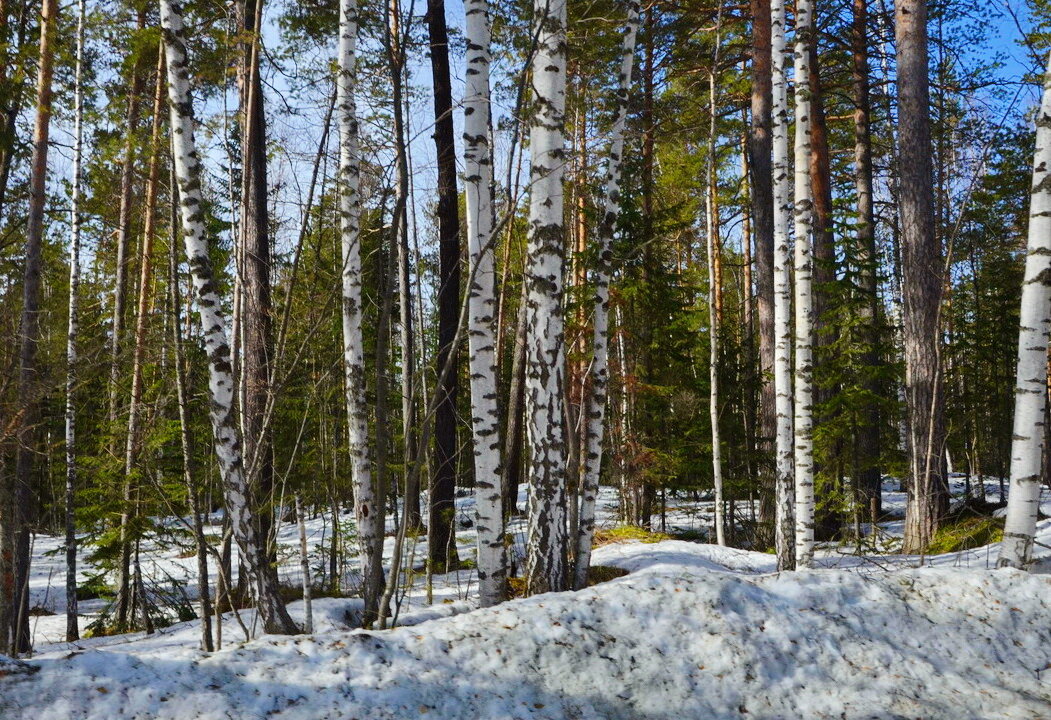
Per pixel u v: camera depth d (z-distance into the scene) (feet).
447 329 42.83
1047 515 45.19
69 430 38.04
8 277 44.21
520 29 38.32
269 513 29.81
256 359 30.35
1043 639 16.31
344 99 29.22
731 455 54.95
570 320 46.11
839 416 47.06
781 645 15.12
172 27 21.65
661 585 16.03
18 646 31.48
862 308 50.62
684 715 13.35
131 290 55.36
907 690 14.46
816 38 52.60
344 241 29.68
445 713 12.46
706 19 52.85
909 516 40.24
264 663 12.80
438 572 39.14
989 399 70.74
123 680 11.90
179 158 21.75
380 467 20.76
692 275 77.36
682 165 63.16
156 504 35.27
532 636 14.34
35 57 35.22
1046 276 20.95
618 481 55.21
